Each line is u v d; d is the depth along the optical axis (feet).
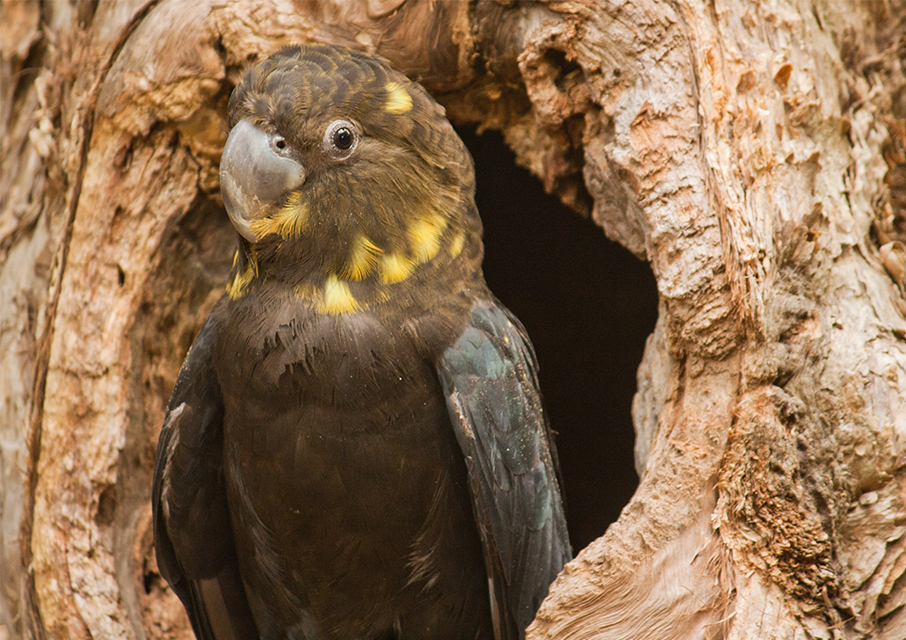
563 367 39.68
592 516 39.75
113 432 24.88
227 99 25.34
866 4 25.84
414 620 22.54
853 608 19.17
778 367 20.16
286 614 23.18
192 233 26.50
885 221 23.62
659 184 21.44
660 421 21.26
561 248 37.45
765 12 22.89
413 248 20.68
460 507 21.54
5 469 25.81
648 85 22.17
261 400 20.45
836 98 24.00
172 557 23.54
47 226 26.86
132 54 25.09
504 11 24.29
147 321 25.88
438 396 20.85
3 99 28.84
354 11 25.02
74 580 24.26
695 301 20.51
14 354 26.35
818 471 20.01
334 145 19.86
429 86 26.08
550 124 24.40
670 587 18.89
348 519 21.01
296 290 20.49
